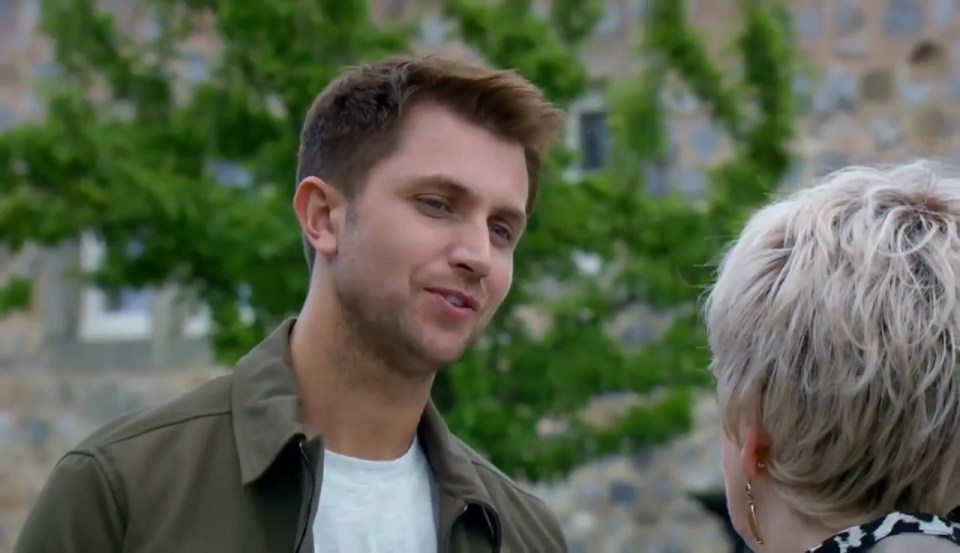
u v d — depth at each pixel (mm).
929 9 10094
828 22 10273
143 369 11242
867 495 2072
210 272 6719
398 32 6992
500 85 2658
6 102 11453
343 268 2607
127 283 6793
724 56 8297
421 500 2742
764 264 2182
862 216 2133
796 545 2162
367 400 2664
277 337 2775
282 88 6668
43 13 7230
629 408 7215
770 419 2121
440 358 2572
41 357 11414
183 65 8922
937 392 1999
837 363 2029
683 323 7078
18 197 6609
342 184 2637
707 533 10055
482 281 2600
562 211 6738
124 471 2555
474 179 2578
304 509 2529
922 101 10062
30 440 11391
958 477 2045
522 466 6793
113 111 7520
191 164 6918
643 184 7289
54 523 2516
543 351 6848
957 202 2162
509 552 2885
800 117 9742
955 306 2014
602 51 10188
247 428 2623
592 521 10336
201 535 2527
